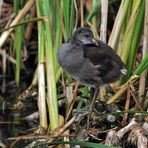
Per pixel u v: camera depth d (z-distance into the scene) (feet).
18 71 45.60
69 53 36.40
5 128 39.47
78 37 36.37
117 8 45.88
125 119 36.27
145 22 38.22
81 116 36.42
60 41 41.22
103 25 38.78
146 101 37.37
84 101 38.09
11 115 41.91
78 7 46.24
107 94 40.14
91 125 36.32
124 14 38.91
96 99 37.99
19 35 44.09
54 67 37.60
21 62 48.39
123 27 40.01
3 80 48.19
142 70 36.27
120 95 37.78
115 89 40.29
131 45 39.45
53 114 36.55
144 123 34.12
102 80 36.09
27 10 43.37
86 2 46.93
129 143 33.47
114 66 35.99
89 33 36.35
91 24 42.09
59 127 36.24
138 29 38.93
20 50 44.68
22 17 43.39
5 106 43.65
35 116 40.60
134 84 39.60
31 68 49.39
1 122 40.32
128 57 39.75
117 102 39.09
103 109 37.86
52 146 34.96
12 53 48.32
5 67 47.96
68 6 39.45
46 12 38.93
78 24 46.11
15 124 40.09
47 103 39.42
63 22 41.06
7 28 41.19
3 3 49.65
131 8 39.34
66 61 36.50
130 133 33.45
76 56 36.09
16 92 46.29
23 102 43.37
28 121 40.57
